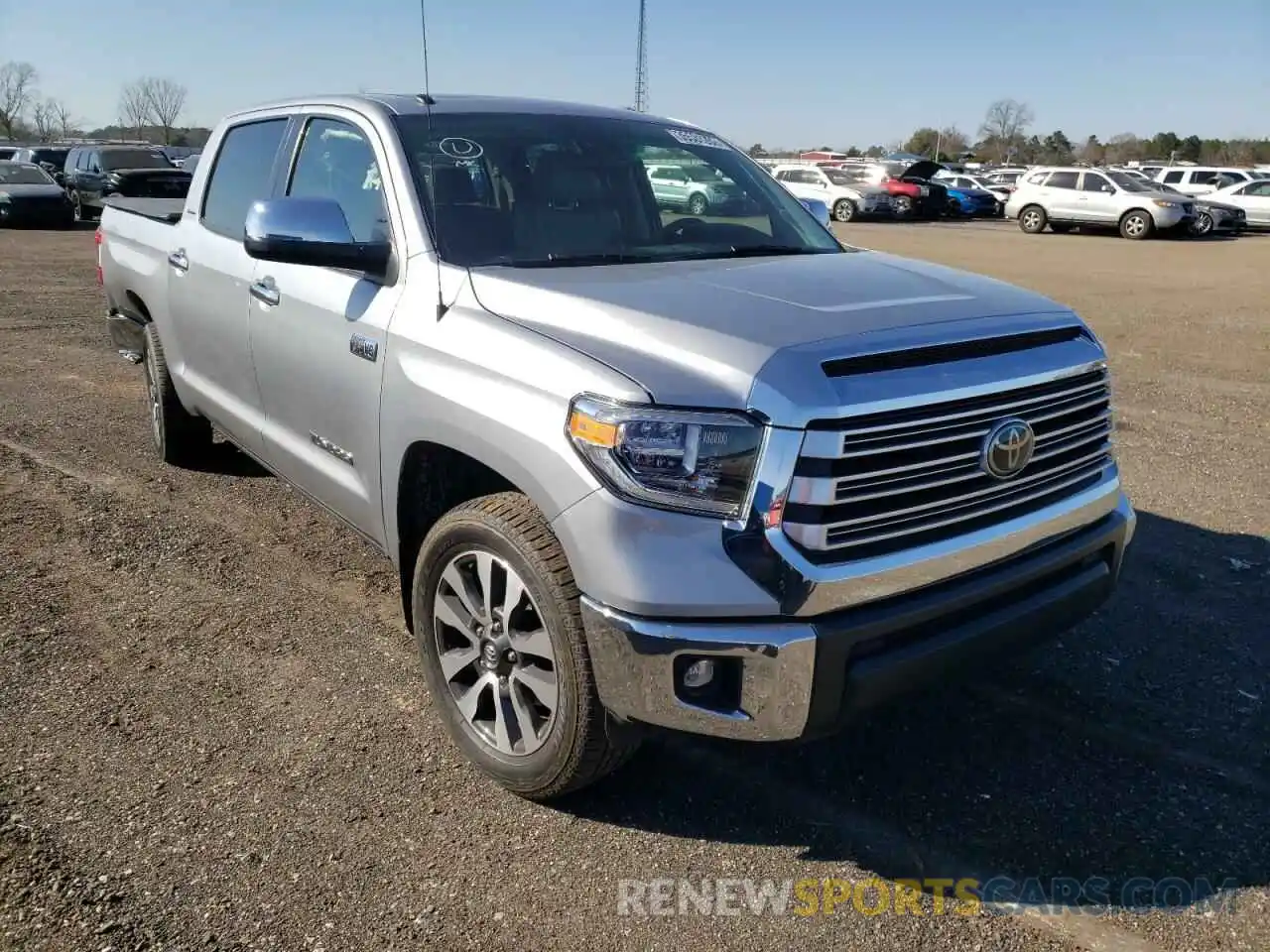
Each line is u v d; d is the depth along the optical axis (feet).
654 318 8.88
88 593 14.28
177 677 12.12
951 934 8.43
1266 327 38.34
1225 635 13.46
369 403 11.18
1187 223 86.28
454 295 10.35
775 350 8.20
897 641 8.66
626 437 8.14
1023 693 12.05
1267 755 10.91
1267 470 20.39
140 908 8.45
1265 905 8.75
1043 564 9.49
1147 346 34.35
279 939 8.19
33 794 9.83
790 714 8.21
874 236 84.64
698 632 8.09
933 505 8.61
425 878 8.94
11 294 42.16
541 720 9.70
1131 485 19.44
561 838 9.50
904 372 8.46
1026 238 85.25
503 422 9.11
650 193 12.98
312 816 9.69
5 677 11.96
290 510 17.63
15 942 8.04
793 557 8.02
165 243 17.33
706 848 9.43
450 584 10.19
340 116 13.07
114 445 21.07
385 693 11.89
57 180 88.22
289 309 12.76
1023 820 9.85
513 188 11.97
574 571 8.55
